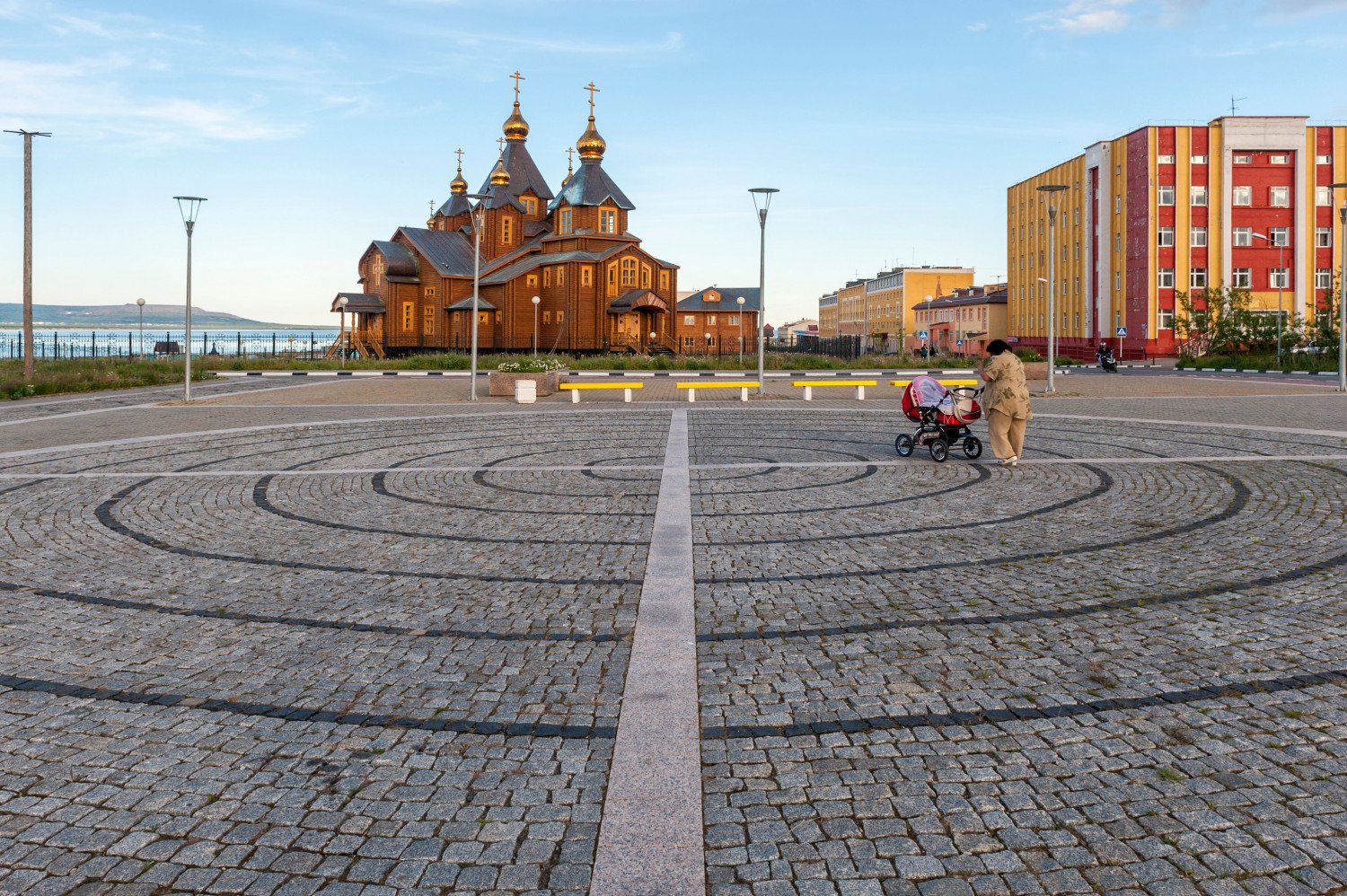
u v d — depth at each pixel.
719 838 3.55
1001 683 5.04
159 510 10.42
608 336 62.97
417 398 28.50
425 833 3.60
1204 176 59.12
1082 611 6.34
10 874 3.36
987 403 13.12
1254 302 59.25
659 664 5.37
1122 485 11.38
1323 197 59.25
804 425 19.55
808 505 10.32
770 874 3.32
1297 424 18.42
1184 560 7.66
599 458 14.38
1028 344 76.81
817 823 3.65
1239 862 3.36
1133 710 4.67
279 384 36.53
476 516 9.91
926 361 49.31
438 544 8.62
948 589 6.90
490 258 69.06
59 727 4.60
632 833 3.57
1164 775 3.99
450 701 4.88
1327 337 46.84
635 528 9.21
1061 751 4.23
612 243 65.00
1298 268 59.12
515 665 5.40
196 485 12.13
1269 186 59.19
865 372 42.94
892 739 4.38
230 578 7.46
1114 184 63.06
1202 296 55.56
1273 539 8.35
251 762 4.20
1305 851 3.42
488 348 66.31
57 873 3.37
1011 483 11.70
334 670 5.36
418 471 13.16
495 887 3.25
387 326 68.19
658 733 4.43
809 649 5.62
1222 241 59.06
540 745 4.35
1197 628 5.92
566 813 3.74
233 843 3.54
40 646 5.82
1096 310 65.69
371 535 9.05
